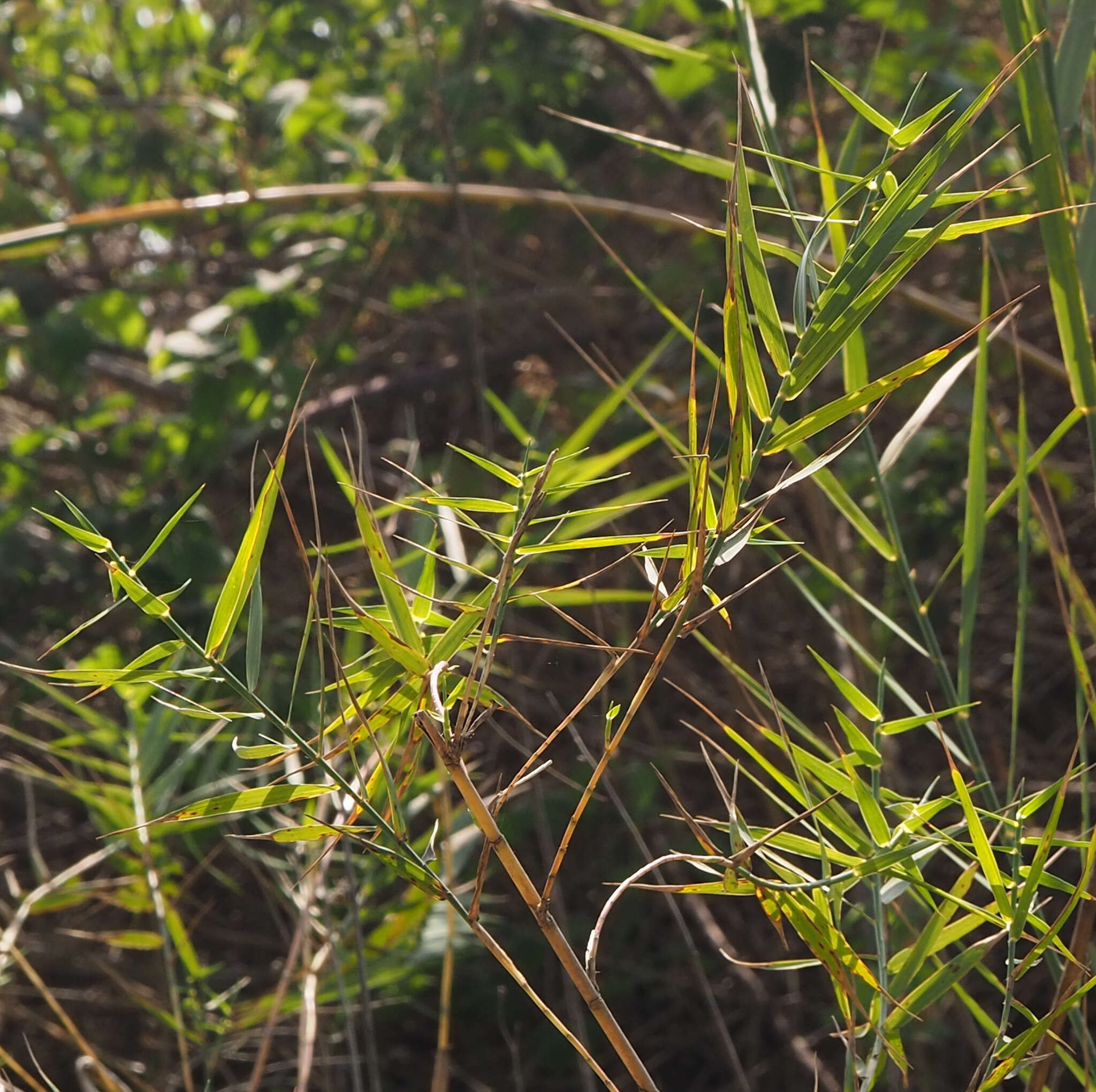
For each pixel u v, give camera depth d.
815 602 1.76
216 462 3.57
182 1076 2.70
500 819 3.12
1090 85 1.80
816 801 1.71
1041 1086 1.61
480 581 2.98
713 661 4.00
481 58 3.91
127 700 2.35
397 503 1.45
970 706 1.59
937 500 3.37
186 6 4.68
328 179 4.35
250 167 3.85
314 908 2.23
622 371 3.92
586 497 3.71
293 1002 2.26
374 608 1.47
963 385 3.10
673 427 3.32
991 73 3.21
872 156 3.44
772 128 1.84
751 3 2.98
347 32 4.22
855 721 2.80
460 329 4.18
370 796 1.49
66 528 1.42
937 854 3.15
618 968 3.58
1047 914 2.15
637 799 3.29
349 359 3.96
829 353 1.45
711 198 3.90
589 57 4.29
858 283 1.44
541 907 1.44
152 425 3.88
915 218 1.43
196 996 2.27
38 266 4.13
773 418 1.45
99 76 4.86
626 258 4.23
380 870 2.25
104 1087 2.47
